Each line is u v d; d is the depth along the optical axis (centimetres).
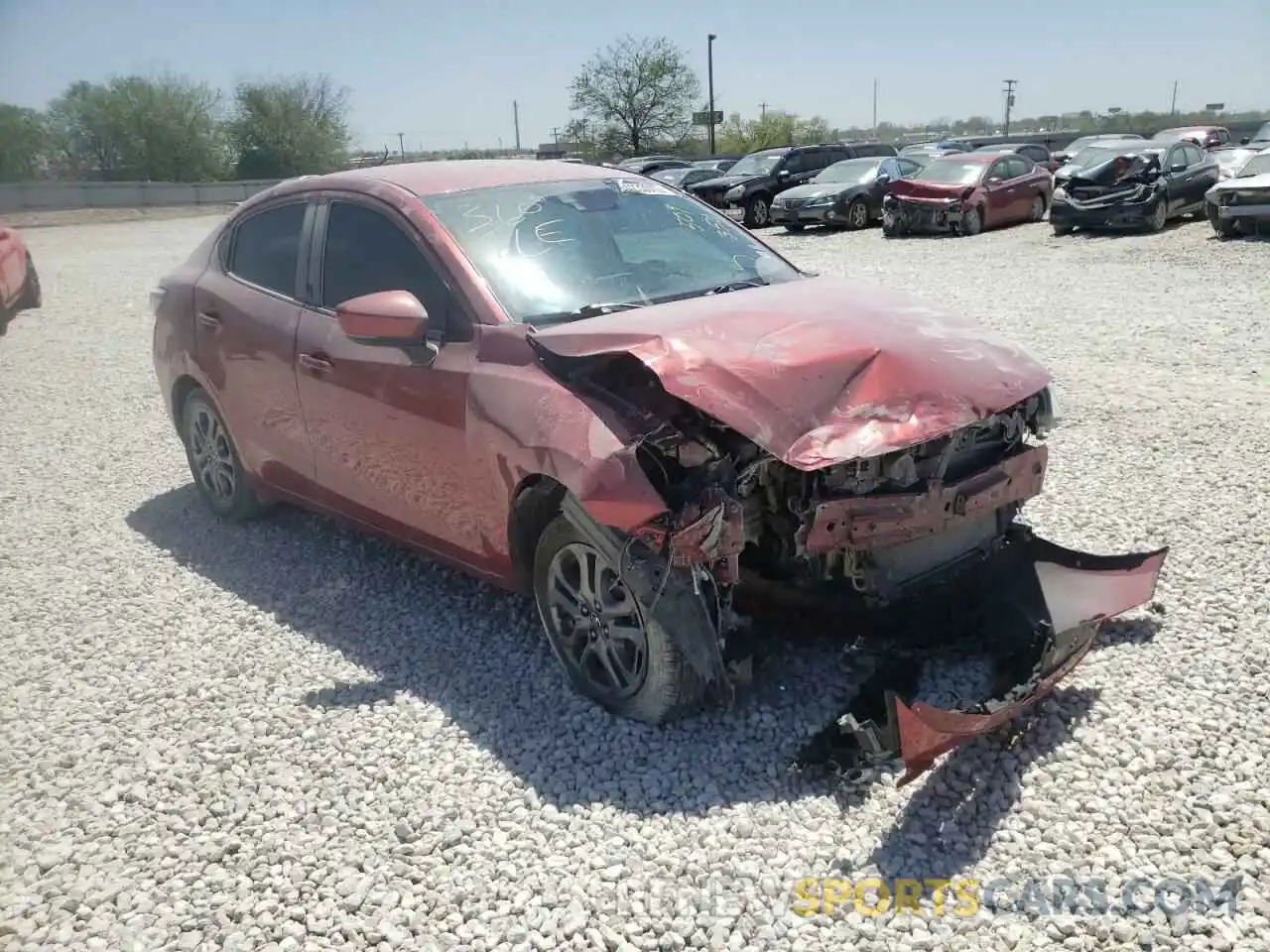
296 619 472
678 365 339
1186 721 353
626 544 343
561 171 500
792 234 2356
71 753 374
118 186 3991
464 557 423
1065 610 393
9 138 3831
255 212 542
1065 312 1120
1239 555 479
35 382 1021
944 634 402
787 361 343
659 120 5862
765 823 313
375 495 458
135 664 439
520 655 424
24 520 630
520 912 284
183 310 566
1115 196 1806
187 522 608
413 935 278
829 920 274
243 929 283
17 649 459
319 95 5156
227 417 546
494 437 376
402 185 464
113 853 319
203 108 4709
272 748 369
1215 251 1514
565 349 368
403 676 414
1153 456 620
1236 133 5053
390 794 339
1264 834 298
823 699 376
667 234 473
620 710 372
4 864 316
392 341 408
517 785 340
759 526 364
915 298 425
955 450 369
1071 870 288
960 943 264
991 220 2078
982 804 317
